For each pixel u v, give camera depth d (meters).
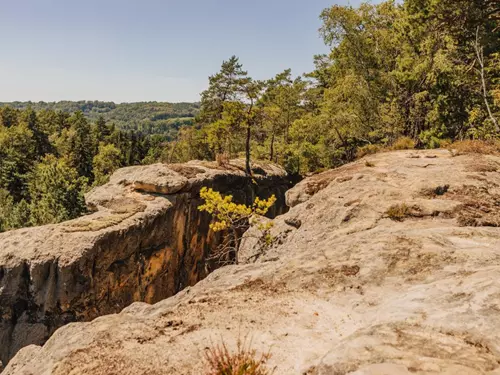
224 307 5.36
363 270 5.75
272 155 44.00
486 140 18.27
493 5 19.05
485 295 3.65
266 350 4.21
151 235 19.20
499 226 8.40
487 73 21.66
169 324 4.92
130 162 85.25
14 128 79.75
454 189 10.77
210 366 3.80
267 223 14.33
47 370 4.05
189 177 23.91
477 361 2.60
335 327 4.59
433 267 5.36
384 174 13.23
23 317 14.60
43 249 14.86
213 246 25.44
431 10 20.81
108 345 4.37
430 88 24.02
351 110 28.45
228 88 47.16
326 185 14.31
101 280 15.98
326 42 29.62
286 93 41.75
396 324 3.41
